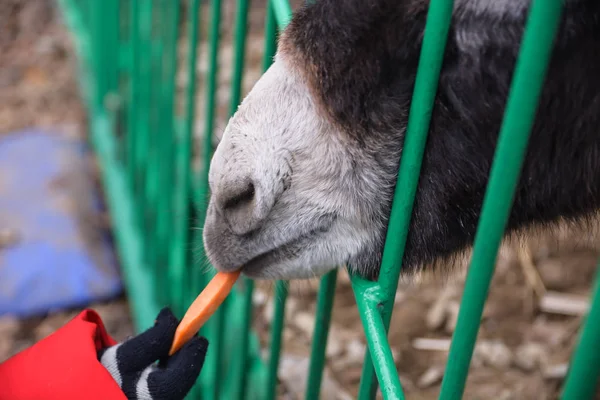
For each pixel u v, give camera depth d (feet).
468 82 4.94
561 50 4.62
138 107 12.91
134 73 12.75
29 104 18.99
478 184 5.24
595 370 3.18
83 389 5.15
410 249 5.54
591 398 3.24
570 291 12.13
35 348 5.46
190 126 9.77
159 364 5.79
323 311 6.42
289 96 5.25
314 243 5.43
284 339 11.62
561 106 4.88
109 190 14.55
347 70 5.08
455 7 4.89
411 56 5.03
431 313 11.89
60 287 13.10
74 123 18.01
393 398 4.68
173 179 11.12
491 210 3.75
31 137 17.03
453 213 5.41
